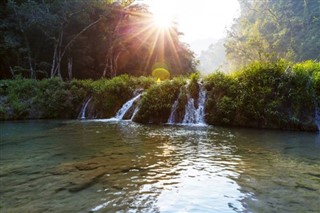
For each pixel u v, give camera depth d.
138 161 5.31
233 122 11.54
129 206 3.14
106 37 31.59
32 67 26.55
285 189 3.70
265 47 64.19
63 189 3.74
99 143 7.44
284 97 10.88
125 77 17.88
